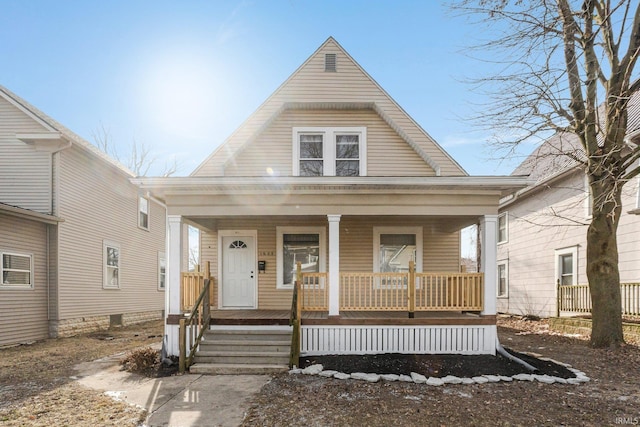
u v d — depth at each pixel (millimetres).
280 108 10055
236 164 10055
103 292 14008
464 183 7457
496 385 5719
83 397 5352
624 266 10594
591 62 8750
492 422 4402
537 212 14938
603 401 5039
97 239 13703
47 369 7059
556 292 13180
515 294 16484
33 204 11531
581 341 9391
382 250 10273
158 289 18547
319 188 7758
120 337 11594
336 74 10156
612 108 8516
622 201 10711
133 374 6562
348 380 5980
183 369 6551
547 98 8969
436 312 9125
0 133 11852
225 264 10297
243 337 7594
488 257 7785
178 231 7930
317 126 10234
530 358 7211
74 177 12469
